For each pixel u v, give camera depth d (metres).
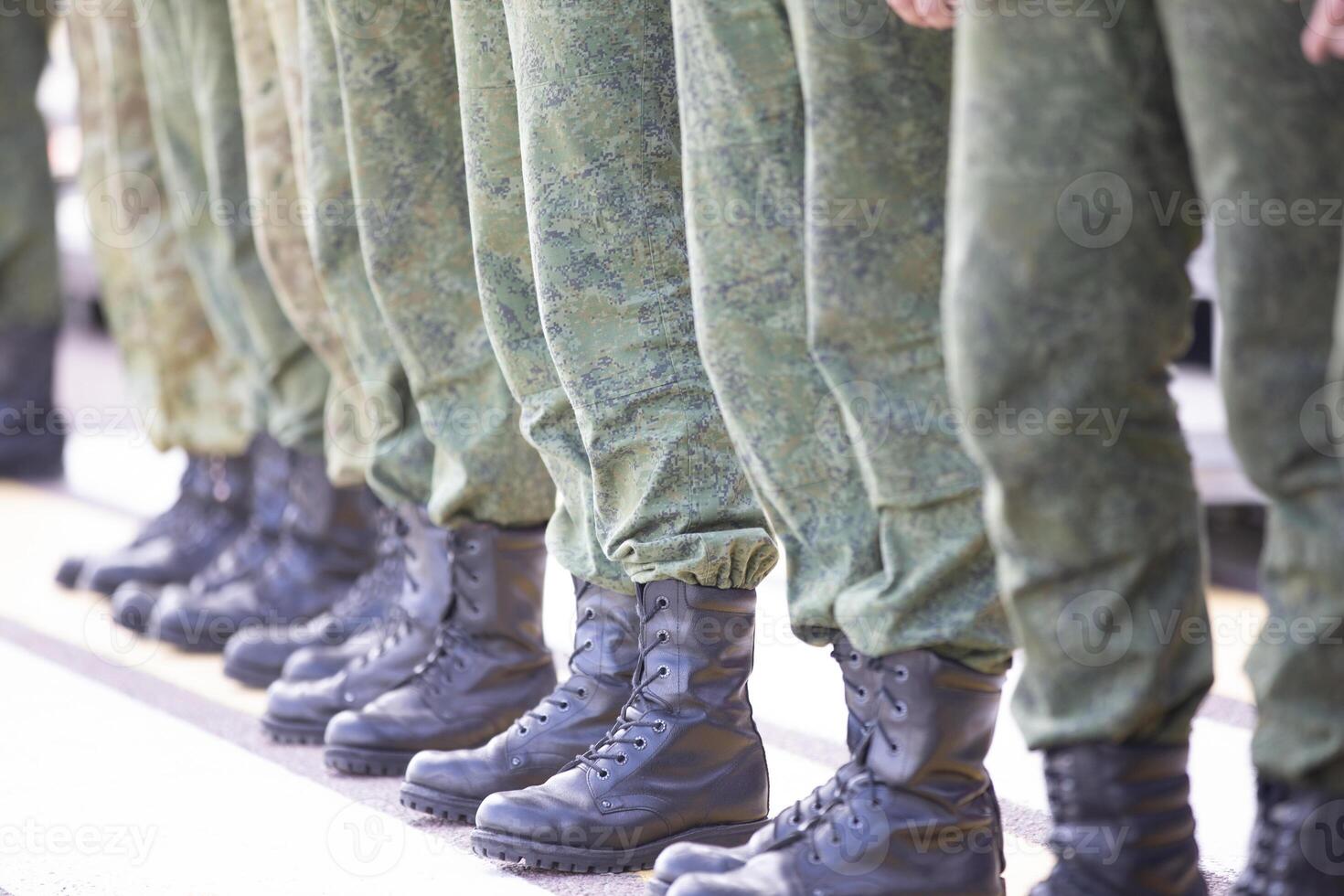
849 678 5.25
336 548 9.67
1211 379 11.08
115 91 10.60
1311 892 4.12
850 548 5.02
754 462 5.19
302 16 7.80
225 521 11.02
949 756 4.98
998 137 4.03
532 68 5.96
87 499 14.12
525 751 6.55
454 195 7.40
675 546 5.83
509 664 7.34
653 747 6.02
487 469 7.18
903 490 4.76
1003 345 4.05
